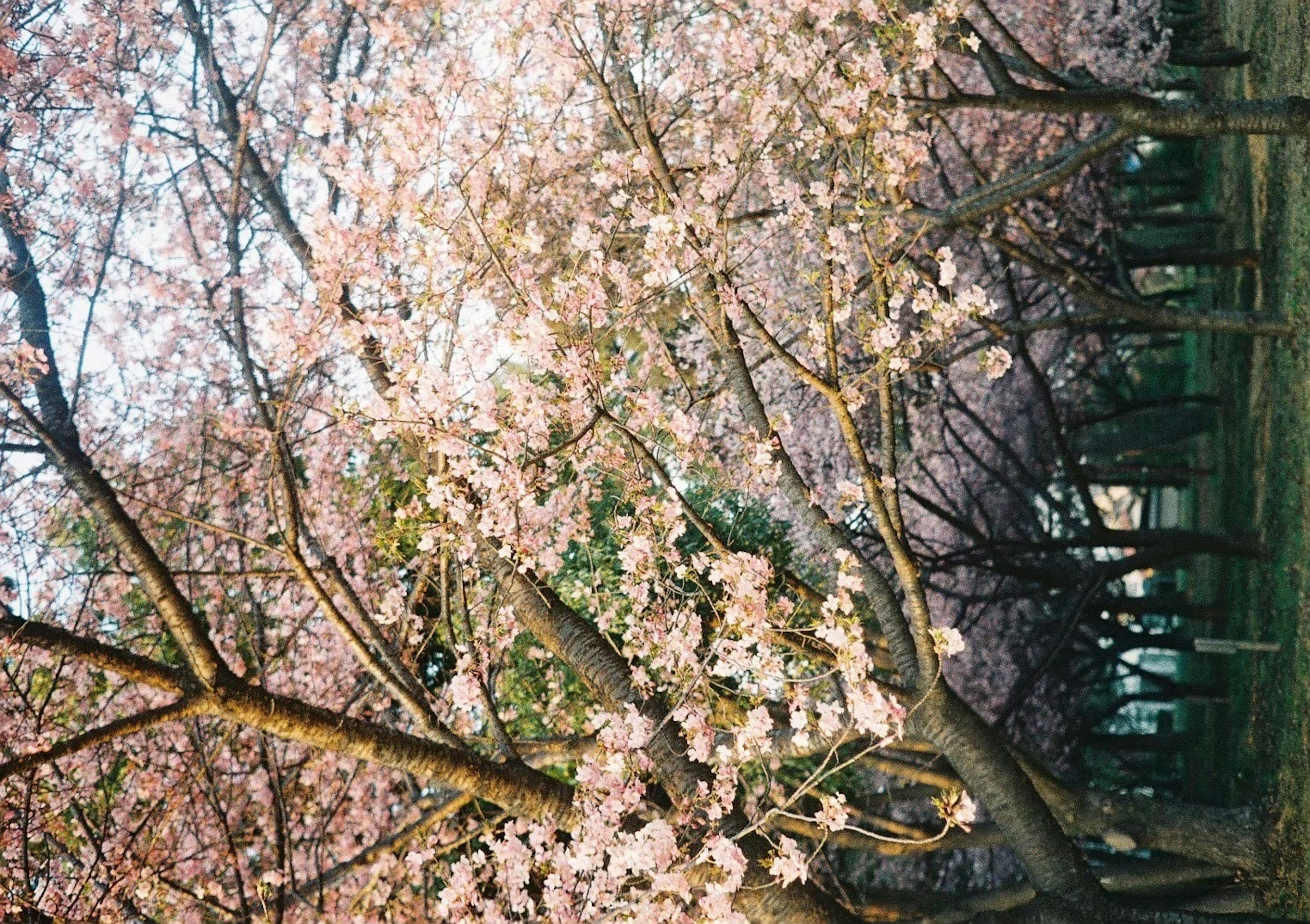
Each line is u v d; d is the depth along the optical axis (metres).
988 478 14.98
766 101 6.24
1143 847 8.15
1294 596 9.06
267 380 6.09
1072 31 14.25
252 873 8.55
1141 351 23.39
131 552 4.89
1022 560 14.02
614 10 6.54
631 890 5.02
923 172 13.85
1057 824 6.21
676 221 5.24
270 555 8.50
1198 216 16.34
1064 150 8.06
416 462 7.82
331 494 8.55
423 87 6.19
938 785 8.75
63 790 6.84
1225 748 12.47
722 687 5.56
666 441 6.11
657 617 5.64
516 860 5.43
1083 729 14.86
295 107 7.39
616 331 6.69
